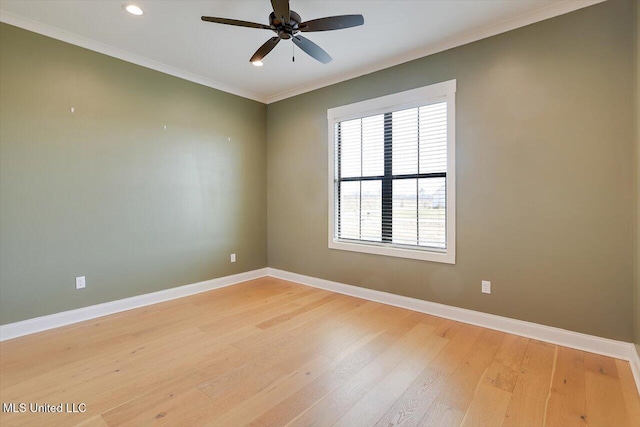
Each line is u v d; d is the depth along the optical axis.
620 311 2.26
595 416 1.68
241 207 4.39
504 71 2.68
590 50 2.32
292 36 2.34
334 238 3.97
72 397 1.84
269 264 4.72
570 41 2.39
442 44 2.98
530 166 2.58
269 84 4.09
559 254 2.48
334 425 1.63
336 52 3.16
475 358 2.29
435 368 2.16
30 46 2.67
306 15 2.56
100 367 2.17
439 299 3.11
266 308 3.35
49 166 2.79
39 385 1.96
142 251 3.41
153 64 3.43
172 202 3.65
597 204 2.32
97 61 3.05
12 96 2.60
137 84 3.34
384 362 2.24
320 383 1.99
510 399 1.83
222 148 4.14
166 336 2.67
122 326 2.87
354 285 3.78
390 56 3.25
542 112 2.52
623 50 2.21
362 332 2.75
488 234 2.80
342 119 3.82
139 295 3.39
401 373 2.10
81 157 2.97
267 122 4.68
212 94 4.02
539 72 2.52
